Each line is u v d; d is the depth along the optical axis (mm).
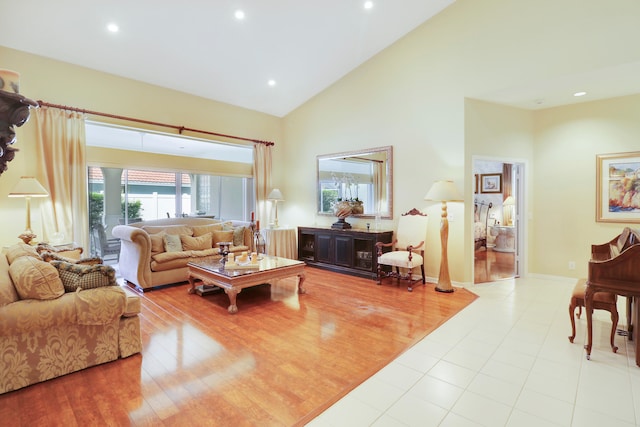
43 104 4195
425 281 4969
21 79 4113
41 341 2217
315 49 5043
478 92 4395
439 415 1899
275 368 2424
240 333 3049
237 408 1956
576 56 3680
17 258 2600
